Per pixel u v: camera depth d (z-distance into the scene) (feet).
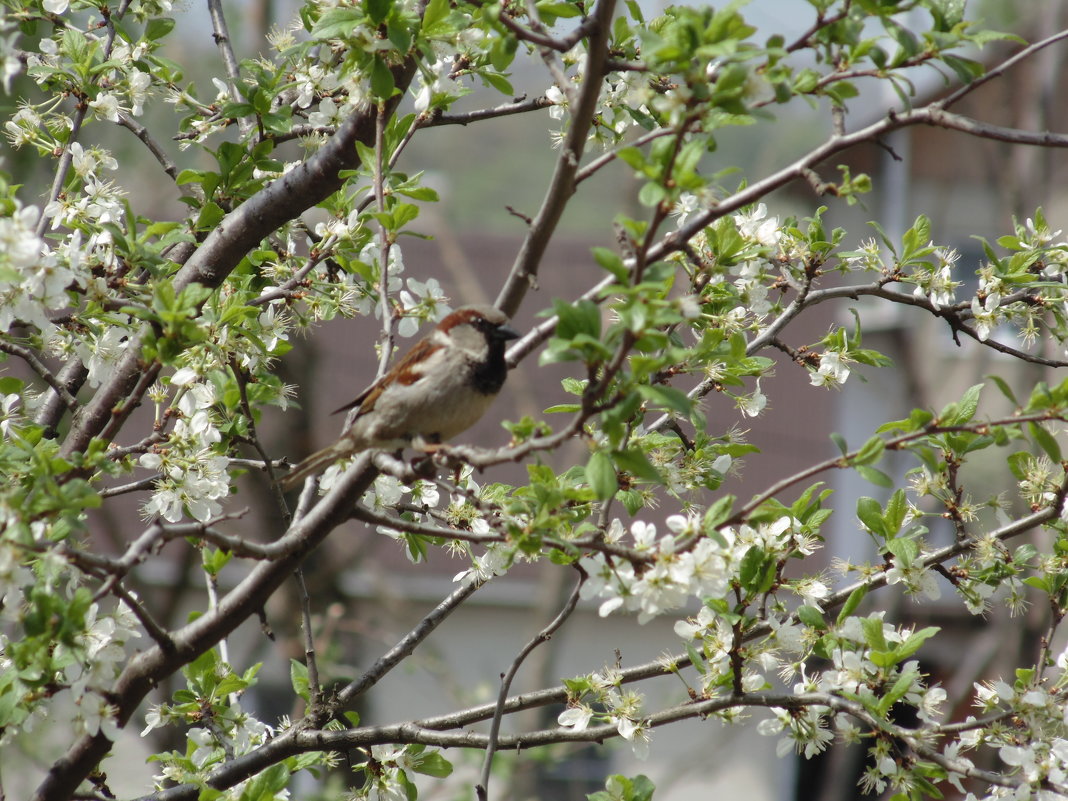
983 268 33.78
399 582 99.14
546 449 21.25
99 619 26.58
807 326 110.11
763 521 26.66
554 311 20.62
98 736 25.63
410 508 32.37
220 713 31.45
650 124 33.27
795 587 28.81
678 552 23.68
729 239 30.07
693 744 101.81
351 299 34.12
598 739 28.86
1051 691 28.25
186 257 38.75
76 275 27.25
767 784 102.12
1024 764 25.98
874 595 85.40
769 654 27.35
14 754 64.54
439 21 27.73
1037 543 68.08
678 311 20.12
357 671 72.28
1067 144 22.77
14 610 23.41
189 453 30.91
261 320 33.30
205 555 31.32
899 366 103.19
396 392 29.78
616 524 26.63
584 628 100.89
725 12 20.99
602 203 156.76
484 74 34.12
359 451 31.01
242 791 29.04
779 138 106.42
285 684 83.92
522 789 78.59
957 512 29.71
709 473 31.58
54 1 35.06
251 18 71.92
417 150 159.33
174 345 25.82
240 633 84.74
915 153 107.65
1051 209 97.04
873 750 27.27
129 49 36.86
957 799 74.64
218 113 39.40
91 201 32.94
